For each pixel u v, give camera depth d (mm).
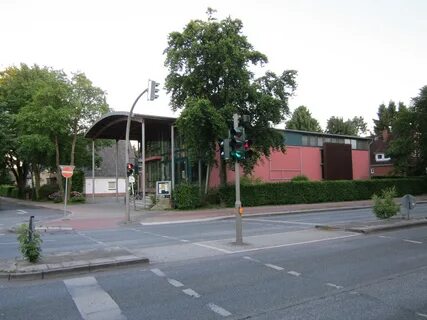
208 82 28062
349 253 10602
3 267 8750
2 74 45875
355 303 6363
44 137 37469
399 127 46969
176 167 36375
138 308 6285
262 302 6477
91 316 5957
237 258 10227
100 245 13203
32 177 52781
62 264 8922
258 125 28328
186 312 6047
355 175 45781
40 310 6273
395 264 9172
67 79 40188
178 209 29172
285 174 39031
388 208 16984
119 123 35219
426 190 45250
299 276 8172
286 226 18141
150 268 9164
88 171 59188
